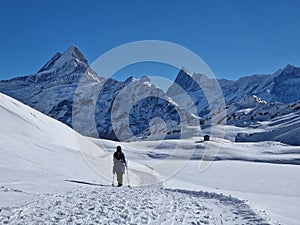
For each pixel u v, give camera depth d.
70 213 9.41
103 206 10.62
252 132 140.38
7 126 38.78
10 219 8.41
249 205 11.82
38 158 23.69
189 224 8.95
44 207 10.06
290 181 32.81
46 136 42.91
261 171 44.38
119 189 15.77
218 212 11.05
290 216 10.80
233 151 83.75
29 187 13.35
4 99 47.38
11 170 17.19
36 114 50.22
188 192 16.62
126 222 8.72
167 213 10.28
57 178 17.20
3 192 11.77
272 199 16.08
